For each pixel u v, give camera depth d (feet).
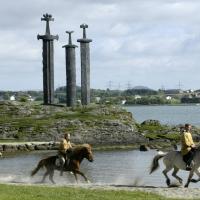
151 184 137.90
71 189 99.40
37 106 318.45
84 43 339.57
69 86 336.49
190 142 111.14
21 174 164.35
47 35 328.90
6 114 312.50
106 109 316.60
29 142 272.10
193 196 94.89
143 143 297.12
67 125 295.28
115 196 91.56
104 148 279.08
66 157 123.95
